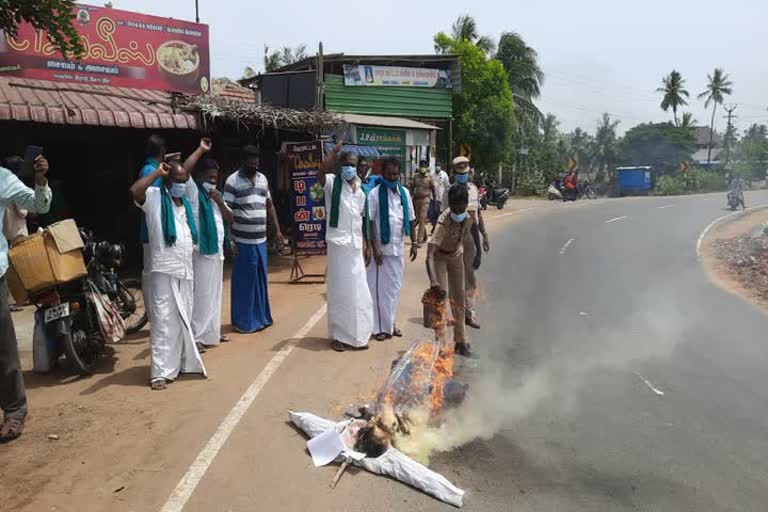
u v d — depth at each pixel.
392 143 21.61
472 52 28.80
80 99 9.94
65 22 5.91
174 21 12.09
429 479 3.78
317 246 10.02
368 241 6.51
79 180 11.45
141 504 3.56
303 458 4.12
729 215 22.27
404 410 4.49
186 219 5.56
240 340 6.71
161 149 5.60
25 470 3.92
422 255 12.52
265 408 4.86
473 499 3.72
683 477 4.02
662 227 19.12
